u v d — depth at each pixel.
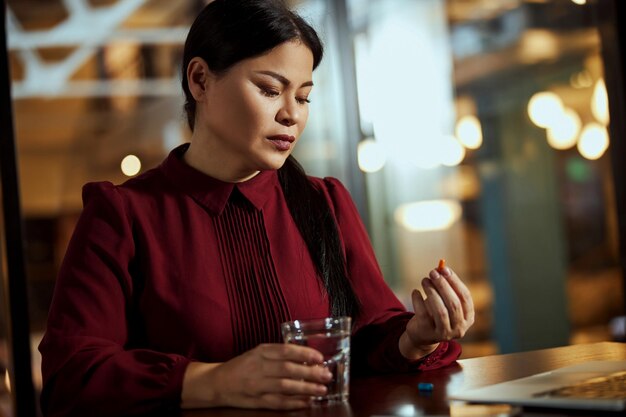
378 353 1.36
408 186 5.17
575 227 6.46
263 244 1.39
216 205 1.37
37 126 5.55
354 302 1.43
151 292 1.32
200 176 1.38
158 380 1.14
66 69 4.95
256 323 1.34
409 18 4.97
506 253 6.43
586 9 3.74
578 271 6.53
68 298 1.29
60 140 5.58
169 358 1.17
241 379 1.09
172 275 1.33
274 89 1.30
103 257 1.32
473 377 1.25
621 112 3.56
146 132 5.45
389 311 1.47
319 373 1.06
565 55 6.02
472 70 5.90
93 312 1.28
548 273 6.57
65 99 5.23
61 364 1.20
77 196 5.59
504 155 6.24
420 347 1.32
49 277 4.52
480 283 6.39
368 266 1.50
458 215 6.00
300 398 1.06
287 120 1.32
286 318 1.36
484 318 6.52
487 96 6.07
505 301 6.50
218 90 1.32
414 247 5.38
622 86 3.54
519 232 6.46
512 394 1.02
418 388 1.16
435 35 5.40
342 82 4.26
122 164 5.62
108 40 4.91
